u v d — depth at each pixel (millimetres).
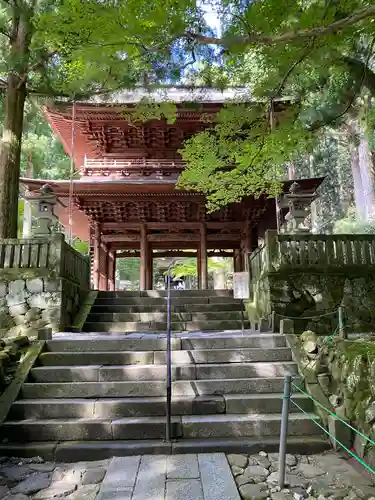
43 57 6645
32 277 6574
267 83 5922
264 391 4461
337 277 6797
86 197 12578
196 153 6863
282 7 3963
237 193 7875
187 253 17812
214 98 12047
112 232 14633
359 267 6793
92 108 11555
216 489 2904
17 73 6941
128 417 4066
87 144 14148
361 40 7055
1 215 7668
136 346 5203
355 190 16094
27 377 4555
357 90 6891
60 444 3699
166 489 2904
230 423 3887
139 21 3812
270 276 6688
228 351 4984
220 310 7793
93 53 4336
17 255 6719
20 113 8242
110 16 3758
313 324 6547
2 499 2842
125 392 4391
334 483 3066
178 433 3852
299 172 20203
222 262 21578
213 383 4449
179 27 3879
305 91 7172
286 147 6441
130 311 7746
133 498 2768
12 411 4082
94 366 4773
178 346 5219
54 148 21359
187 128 12820
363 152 14961
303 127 6500
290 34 3814
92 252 13953
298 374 4668
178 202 13047
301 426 3916
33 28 5938
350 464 3387
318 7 3926
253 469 3295
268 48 4707
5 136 8016
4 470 3340
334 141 18734
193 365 4754
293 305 6613
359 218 14844
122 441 3766
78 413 4090
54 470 3352
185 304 7949
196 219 14148
